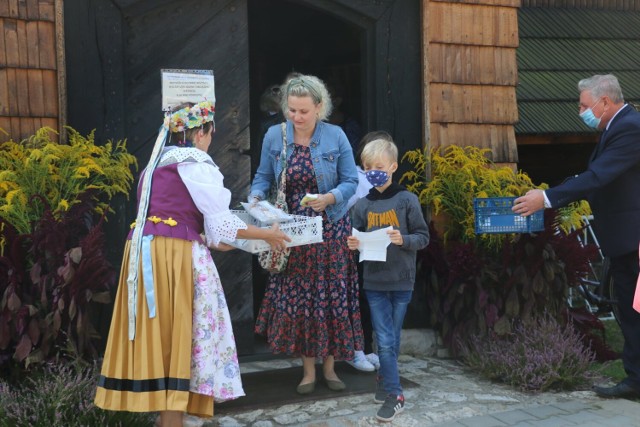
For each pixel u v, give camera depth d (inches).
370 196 148.6
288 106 148.0
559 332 173.3
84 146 154.6
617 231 155.6
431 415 145.7
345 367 178.9
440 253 189.3
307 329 152.5
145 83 170.7
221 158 179.8
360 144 176.9
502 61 209.0
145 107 170.9
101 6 163.5
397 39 197.2
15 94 155.9
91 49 163.3
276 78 282.0
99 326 162.6
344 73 257.1
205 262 117.1
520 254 182.9
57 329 137.9
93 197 154.9
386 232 136.4
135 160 162.1
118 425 125.3
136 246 114.0
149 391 110.4
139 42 169.8
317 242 140.0
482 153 199.9
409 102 199.5
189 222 117.0
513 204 170.2
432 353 195.9
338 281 152.7
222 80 178.9
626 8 346.6
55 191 154.1
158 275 112.9
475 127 205.8
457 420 142.9
